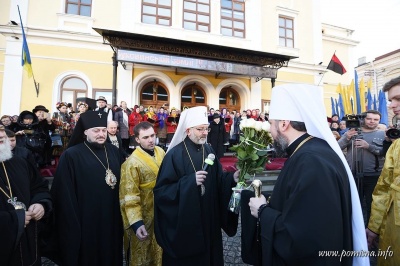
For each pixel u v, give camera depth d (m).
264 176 5.77
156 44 9.62
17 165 1.90
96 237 2.10
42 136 4.52
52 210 2.00
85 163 2.20
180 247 1.69
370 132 3.42
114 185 2.26
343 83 15.89
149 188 2.16
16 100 9.62
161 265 2.10
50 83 10.01
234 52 10.48
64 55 10.23
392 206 1.56
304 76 14.10
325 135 1.25
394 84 1.60
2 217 1.60
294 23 14.26
